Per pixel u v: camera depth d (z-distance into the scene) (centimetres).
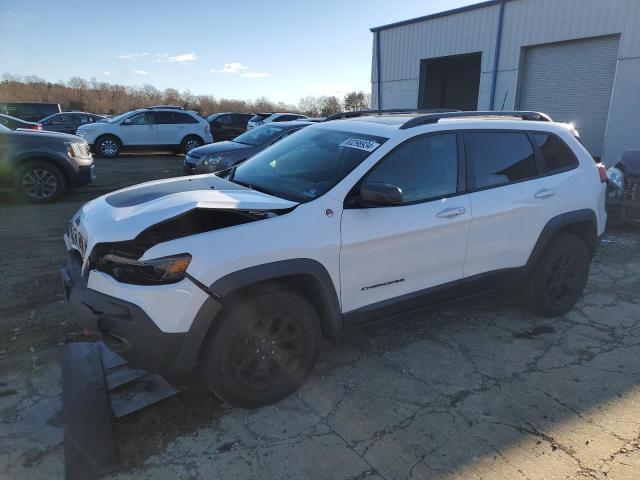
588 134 1487
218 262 264
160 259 256
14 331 386
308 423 286
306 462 255
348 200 315
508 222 384
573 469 251
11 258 561
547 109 1581
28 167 866
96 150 1812
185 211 273
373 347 377
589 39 1435
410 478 245
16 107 2662
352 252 311
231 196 307
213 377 278
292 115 2273
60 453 257
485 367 350
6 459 253
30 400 301
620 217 711
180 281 257
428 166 352
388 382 329
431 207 344
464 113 394
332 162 342
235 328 276
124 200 323
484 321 425
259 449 264
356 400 309
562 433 279
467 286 376
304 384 324
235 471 249
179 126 1889
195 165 1043
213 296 263
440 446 268
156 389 308
